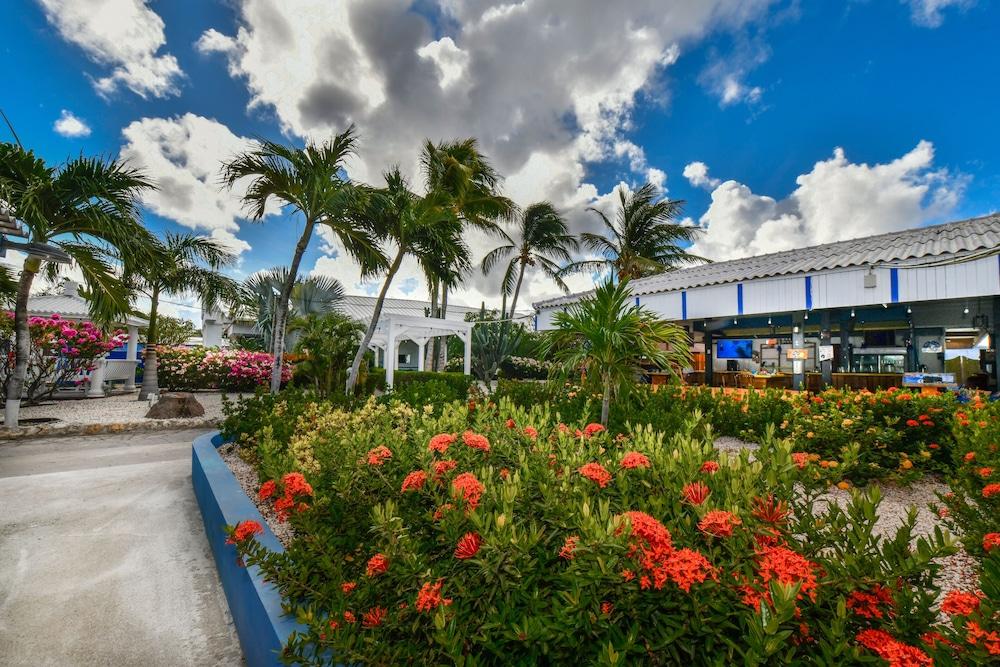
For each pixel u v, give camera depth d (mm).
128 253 7566
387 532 1437
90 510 3889
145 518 3723
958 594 1062
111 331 10398
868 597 1109
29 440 6902
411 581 1371
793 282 8438
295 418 4848
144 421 7898
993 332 8875
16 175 6824
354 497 1925
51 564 2920
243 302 13430
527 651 1202
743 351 13492
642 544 1151
